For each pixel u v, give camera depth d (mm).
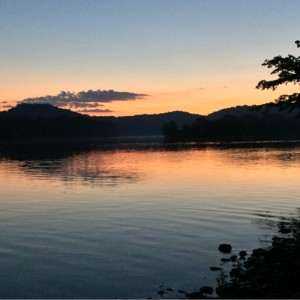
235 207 27969
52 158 89812
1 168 64125
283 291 12234
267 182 41000
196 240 19953
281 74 22656
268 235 20578
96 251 18547
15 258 17750
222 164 65562
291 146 125500
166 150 123250
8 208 29375
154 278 15133
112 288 14336
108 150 130500
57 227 23250
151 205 29484
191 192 35344
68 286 14578
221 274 15211
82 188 39531
